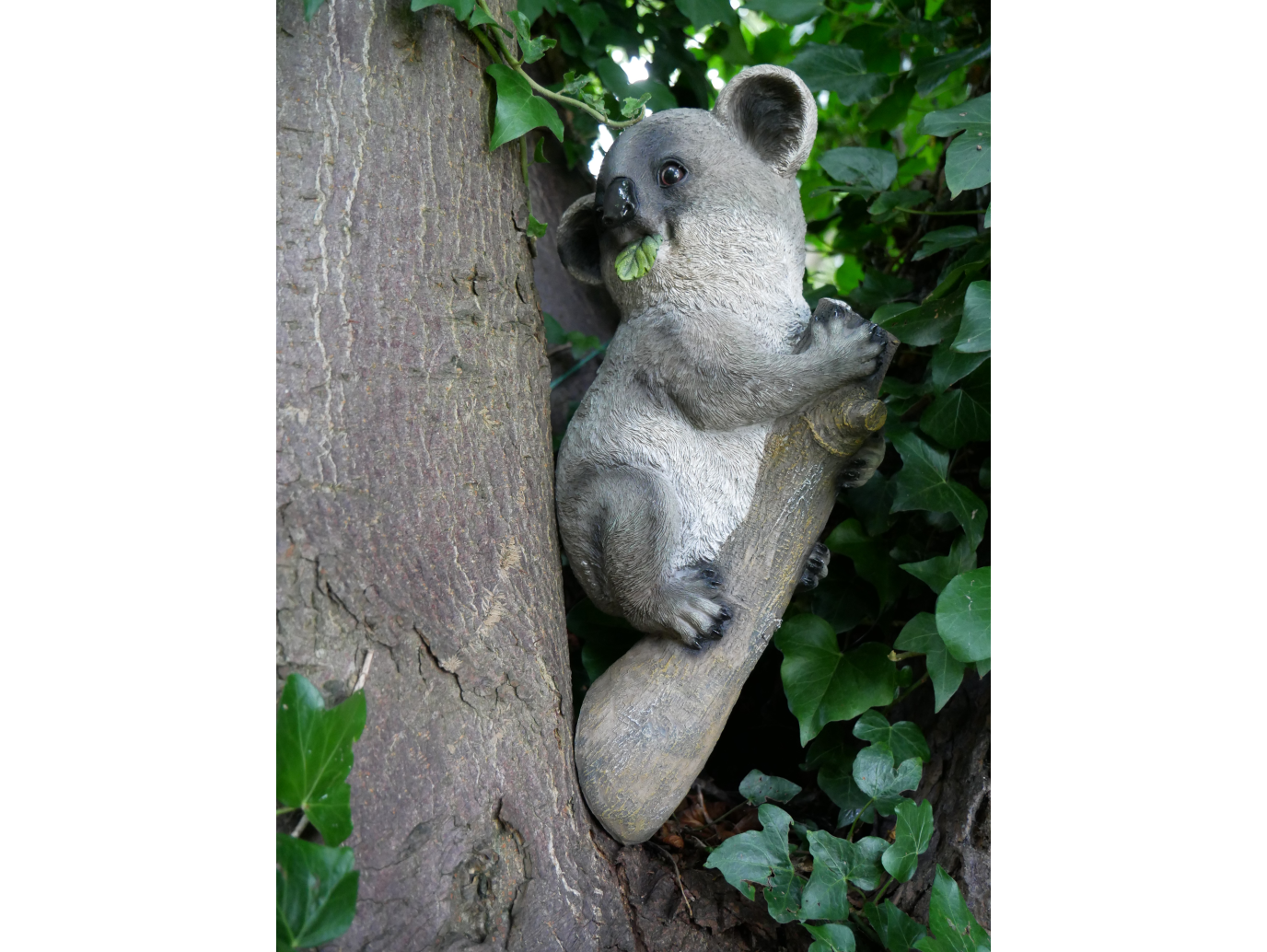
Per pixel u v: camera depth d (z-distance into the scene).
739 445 0.52
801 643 0.60
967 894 0.56
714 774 0.71
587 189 0.80
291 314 0.44
